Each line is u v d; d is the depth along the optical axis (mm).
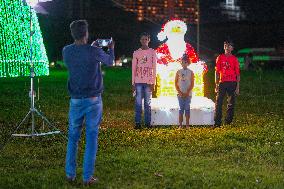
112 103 16125
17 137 9266
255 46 54438
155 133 9820
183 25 11508
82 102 6035
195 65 11508
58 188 5945
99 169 6844
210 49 52344
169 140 9062
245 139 9234
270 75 36094
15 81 28328
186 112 10492
